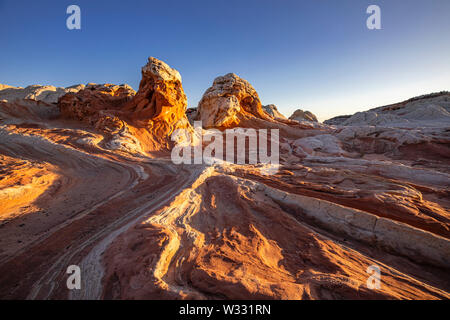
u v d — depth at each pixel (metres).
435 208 7.59
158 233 5.04
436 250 4.95
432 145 17.75
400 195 8.30
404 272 4.75
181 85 25.50
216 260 4.48
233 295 3.32
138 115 22.95
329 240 5.80
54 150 13.73
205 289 3.54
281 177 12.06
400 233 5.52
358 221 6.27
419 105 49.81
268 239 5.75
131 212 7.64
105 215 7.35
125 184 10.75
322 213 7.05
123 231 5.56
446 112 39.97
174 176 12.26
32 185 8.66
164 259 4.24
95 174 11.82
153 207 7.74
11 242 5.41
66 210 7.57
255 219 6.84
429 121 36.25
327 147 22.77
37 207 7.51
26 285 3.90
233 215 7.21
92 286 3.70
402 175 12.16
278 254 5.10
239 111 31.66
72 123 21.88
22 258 4.77
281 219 6.84
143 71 23.05
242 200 8.17
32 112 24.55
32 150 13.39
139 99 23.48
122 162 14.05
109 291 3.52
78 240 5.69
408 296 3.61
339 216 6.66
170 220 6.35
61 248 5.27
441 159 16.50
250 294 3.29
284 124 31.69
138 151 17.33
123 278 3.71
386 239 5.59
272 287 3.48
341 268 4.43
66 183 10.12
